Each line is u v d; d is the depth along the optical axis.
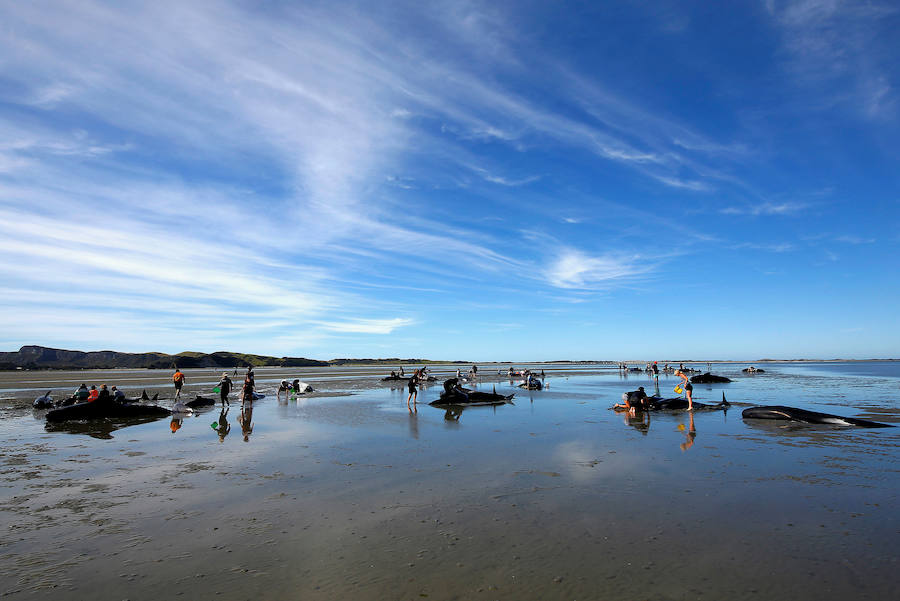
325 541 6.48
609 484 9.11
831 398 26.17
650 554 5.94
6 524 7.26
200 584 5.30
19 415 22.55
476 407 23.70
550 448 12.69
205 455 12.25
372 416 20.28
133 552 6.20
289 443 13.83
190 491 8.94
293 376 71.62
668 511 7.54
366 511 7.70
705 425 16.61
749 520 7.11
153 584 5.31
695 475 9.74
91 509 7.94
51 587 5.25
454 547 6.22
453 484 9.23
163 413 21.14
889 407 21.42
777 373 71.00
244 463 11.26
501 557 5.89
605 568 5.57
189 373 90.25
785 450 12.20
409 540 6.48
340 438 14.61
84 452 12.84
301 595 5.01
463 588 5.11
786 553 5.96
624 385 42.09
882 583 5.18
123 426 17.86
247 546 6.35
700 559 5.79
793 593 4.96
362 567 5.66
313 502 8.20
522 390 36.19
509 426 16.83
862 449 12.27
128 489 9.10
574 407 23.22
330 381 52.88
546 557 5.88
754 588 5.07
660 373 73.31
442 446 13.13
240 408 24.11
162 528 7.05
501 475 9.87
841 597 4.88
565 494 8.48
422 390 37.91
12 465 11.27
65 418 19.33
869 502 7.93
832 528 6.79
